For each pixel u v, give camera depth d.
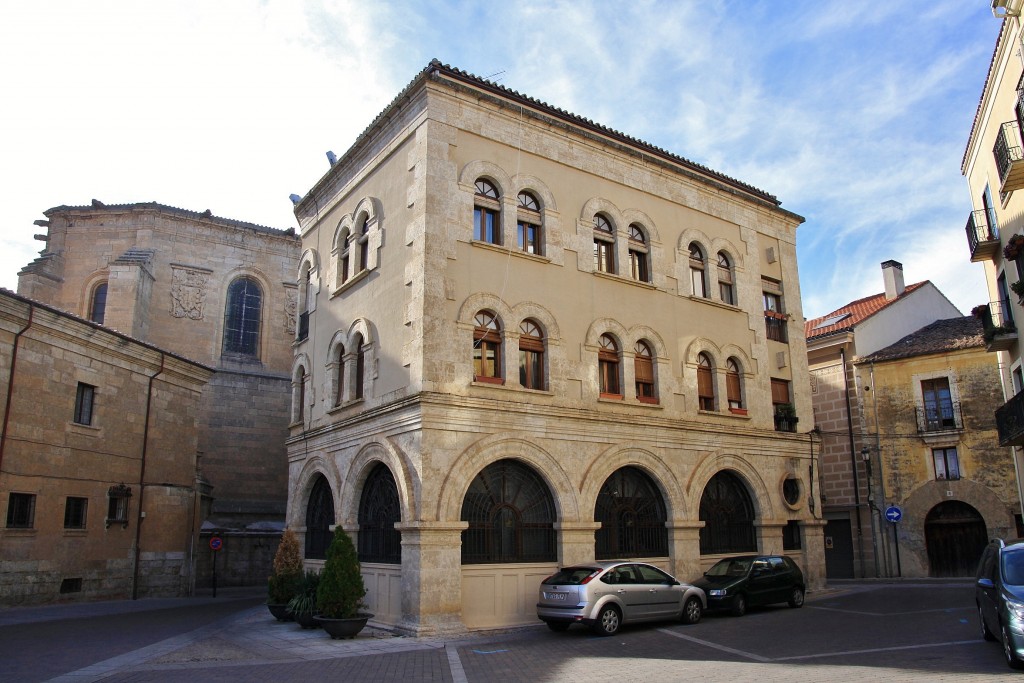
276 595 19.84
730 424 23.62
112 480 26.31
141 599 26.69
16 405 22.33
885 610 19.58
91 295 38.59
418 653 14.23
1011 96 20.14
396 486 17.83
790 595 20.70
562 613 16.17
